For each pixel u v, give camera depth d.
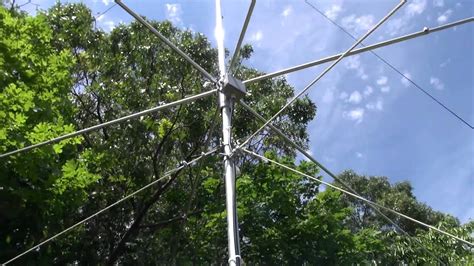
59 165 13.45
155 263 18.09
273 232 16.17
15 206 12.41
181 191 18.17
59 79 14.68
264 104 19.50
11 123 11.99
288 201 16.42
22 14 15.88
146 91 18.78
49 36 14.81
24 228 13.00
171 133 18.52
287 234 16.22
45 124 12.27
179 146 18.97
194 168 18.06
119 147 17.86
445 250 18.62
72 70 18.59
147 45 19.05
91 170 16.48
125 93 18.50
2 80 12.91
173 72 18.89
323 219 16.36
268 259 15.99
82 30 19.12
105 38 19.67
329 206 16.98
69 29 19.02
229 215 6.50
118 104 18.52
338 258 16.14
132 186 17.97
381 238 19.83
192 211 17.73
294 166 17.27
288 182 17.08
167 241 18.12
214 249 17.23
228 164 6.95
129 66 19.45
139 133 17.95
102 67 19.02
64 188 12.95
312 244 16.11
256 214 16.28
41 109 13.35
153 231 18.50
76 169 13.40
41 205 12.78
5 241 12.92
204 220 17.67
